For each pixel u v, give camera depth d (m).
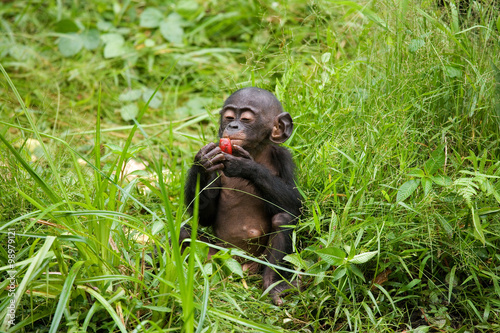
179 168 9.04
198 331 4.44
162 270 5.24
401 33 7.75
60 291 5.07
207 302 5.07
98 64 12.38
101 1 14.39
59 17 13.41
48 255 4.90
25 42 13.31
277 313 5.53
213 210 6.74
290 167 6.64
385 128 6.71
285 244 6.15
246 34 12.81
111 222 5.40
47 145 8.97
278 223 6.18
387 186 6.05
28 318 4.88
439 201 6.10
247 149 6.43
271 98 6.56
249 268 6.52
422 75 7.42
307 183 6.71
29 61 12.48
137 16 14.19
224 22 13.20
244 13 13.27
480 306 5.66
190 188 6.33
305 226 6.05
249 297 5.71
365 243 5.96
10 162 6.39
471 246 5.79
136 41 13.02
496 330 5.35
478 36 7.59
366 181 6.25
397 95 7.17
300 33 11.03
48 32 13.57
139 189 7.98
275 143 6.56
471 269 5.70
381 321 5.36
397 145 6.81
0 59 12.51
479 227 5.45
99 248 5.25
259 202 6.60
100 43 12.98
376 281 5.84
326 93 7.82
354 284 5.73
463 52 7.41
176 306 5.14
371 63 7.97
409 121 7.02
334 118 7.32
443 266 5.99
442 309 5.64
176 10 13.58
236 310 5.42
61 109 10.88
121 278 4.89
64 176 7.18
